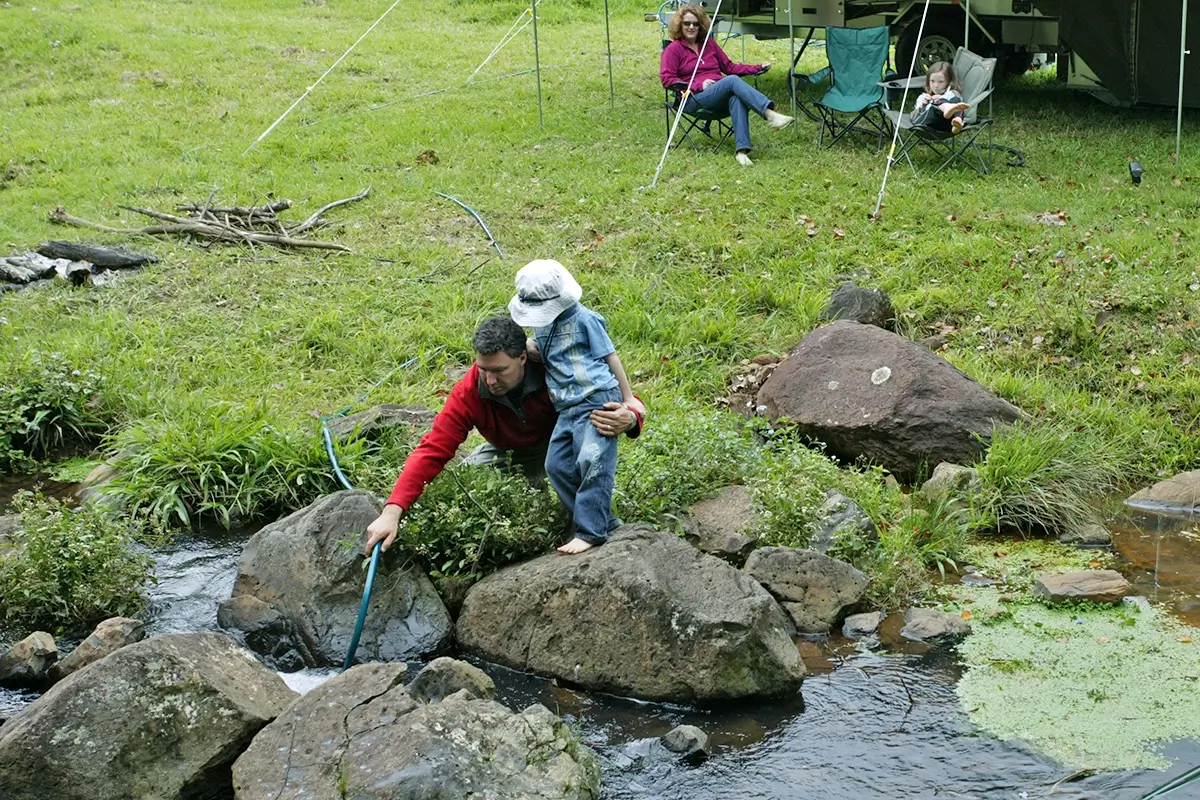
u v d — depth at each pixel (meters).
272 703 4.15
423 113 14.17
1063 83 14.57
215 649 4.23
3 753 3.74
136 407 7.25
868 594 5.25
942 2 13.36
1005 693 4.55
